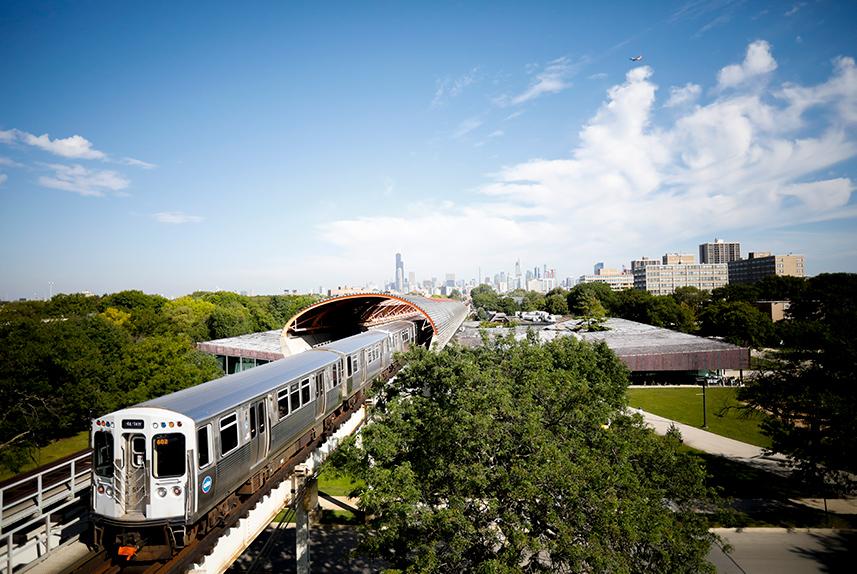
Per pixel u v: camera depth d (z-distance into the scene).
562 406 18.72
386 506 15.64
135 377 38.28
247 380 18.22
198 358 48.06
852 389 26.23
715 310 86.12
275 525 29.17
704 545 14.85
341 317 54.56
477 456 16.14
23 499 14.75
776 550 25.12
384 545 15.71
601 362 29.91
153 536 13.62
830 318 29.72
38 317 70.69
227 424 15.27
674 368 58.47
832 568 23.52
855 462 25.36
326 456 23.91
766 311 100.69
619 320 93.44
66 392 33.38
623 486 15.35
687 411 50.53
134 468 13.55
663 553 13.74
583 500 14.26
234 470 15.46
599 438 17.73
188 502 13.15
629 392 59.06
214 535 14.21
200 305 94.62
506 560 13.38
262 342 59.41
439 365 23.42
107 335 45.19
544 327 83.25
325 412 23.94
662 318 103.38
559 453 14.95
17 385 31.77
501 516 15.03
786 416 29.14
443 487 16.27
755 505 29.75
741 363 58.53
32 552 14.24
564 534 13.31
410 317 65.62
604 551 13.27
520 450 15.97
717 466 35.78
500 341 26.06
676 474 17.56
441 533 14.90
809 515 28.52
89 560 12.97
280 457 19.19
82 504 17.41
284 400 19.39
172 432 13.33
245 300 114.44
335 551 26.34
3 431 30.62
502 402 16.88
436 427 17.91
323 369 23.81
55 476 19.91
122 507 13.20
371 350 33.03
